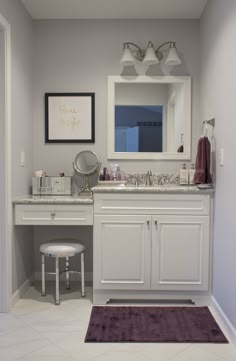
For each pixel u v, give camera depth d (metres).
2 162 2.55
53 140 3.32
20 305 2.71
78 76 3.30
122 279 2.72
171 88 3.29
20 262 2.91
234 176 2.17
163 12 3.13
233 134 2.19
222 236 2.44
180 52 3.27
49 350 2.05
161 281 2.72
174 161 3.30
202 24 3.12
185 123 3.29
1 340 2.17
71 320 2.45
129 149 3.31
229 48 2.27
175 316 2.53
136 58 3.28
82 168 3.25
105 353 2.03
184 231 2.70
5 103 2.52
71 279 3.35
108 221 2.71
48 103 3.30
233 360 1.97
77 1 2.91
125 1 2.91
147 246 2.71
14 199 2.74
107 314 2.54
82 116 3.31
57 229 3.37
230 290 2.24
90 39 3.28
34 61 3.29
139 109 3.30
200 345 2.13
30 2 2.92
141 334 2.25
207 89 2.93
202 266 2.70
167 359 1.97
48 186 3.13
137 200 2.70
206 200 2.68
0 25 2.42
